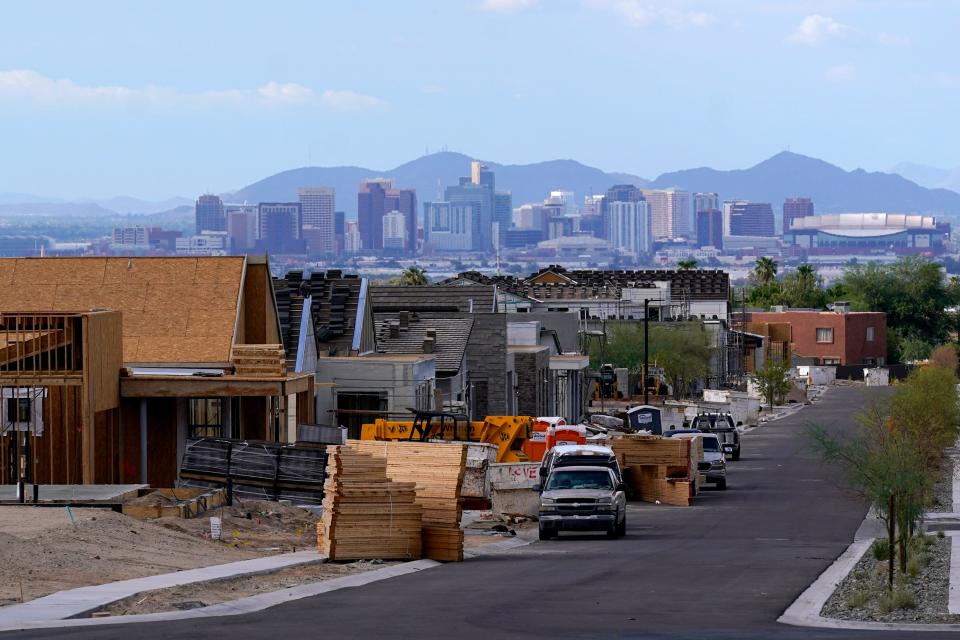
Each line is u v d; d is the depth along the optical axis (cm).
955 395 9262
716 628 3294
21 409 6550
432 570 4697
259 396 7125
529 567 4838
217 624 3241
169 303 7794
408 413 9138
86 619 3281
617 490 6228
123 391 6706
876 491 4750
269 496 6316
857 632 3300
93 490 5731
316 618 3384
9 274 7975
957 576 4556
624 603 3784
